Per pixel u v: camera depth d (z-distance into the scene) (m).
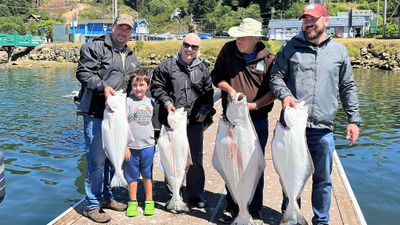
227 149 4.15
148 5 108.31
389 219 6.18
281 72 4.15
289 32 58.31
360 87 23.45
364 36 52.94
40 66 44.38
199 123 4.93
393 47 37.25
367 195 7.15
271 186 5.81
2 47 50.19
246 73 4.41
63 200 6.90
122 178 4.48
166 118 4.88
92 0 115.94
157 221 4.70
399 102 17.73
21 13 96.00
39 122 14.04
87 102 4.66
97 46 4.60
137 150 4.73
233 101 4.03
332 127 4.11
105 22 63.66
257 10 80.19
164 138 4.65
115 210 4.99
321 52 3.99
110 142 4.43
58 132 12.38
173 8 106.12
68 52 48.66
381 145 10.59
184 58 4.77
